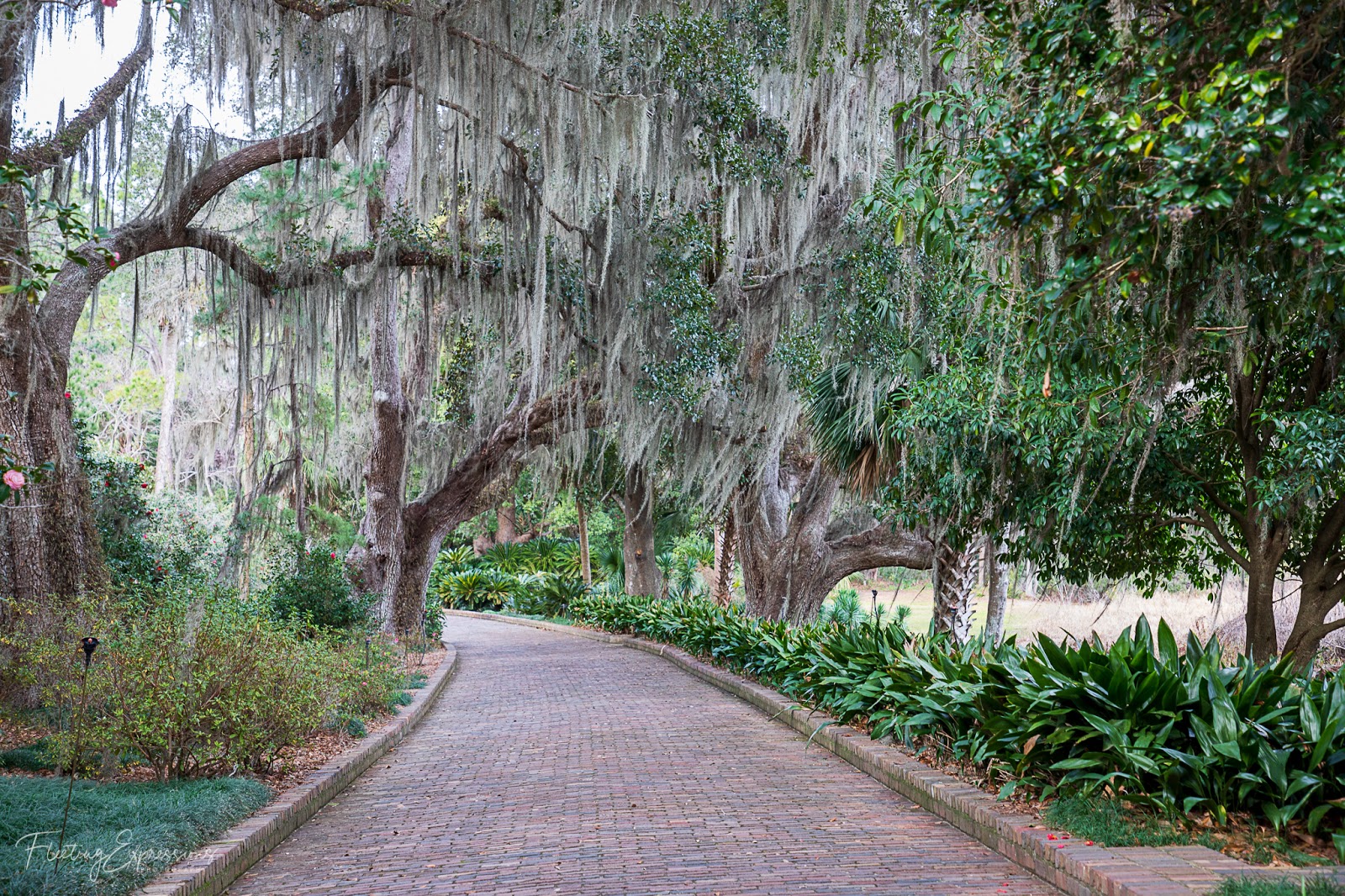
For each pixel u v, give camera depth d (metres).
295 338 17.06
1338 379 8.09
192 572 14.26
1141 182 3.92
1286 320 6.04
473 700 14.71
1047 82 4.35
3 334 9.98
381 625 20.62
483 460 21.98
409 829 6.52
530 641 27.22
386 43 14.23
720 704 13.12
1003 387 8.77
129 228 12.77
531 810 6.90
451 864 5.54
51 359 10.79
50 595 9.26
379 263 17.06
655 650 21.55
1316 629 9.30
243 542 17.14
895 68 15.66
